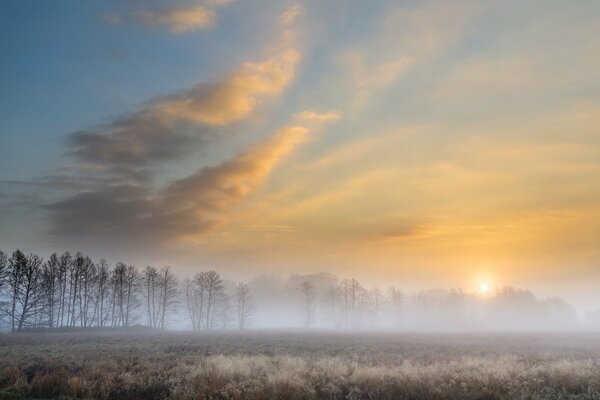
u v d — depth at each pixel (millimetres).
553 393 12852
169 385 14562
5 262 61750
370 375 14594
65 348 30734
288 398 12195
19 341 39500
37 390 14227
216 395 12391
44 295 67812
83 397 13516
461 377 14148
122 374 16078
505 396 12406
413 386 13031
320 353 28812
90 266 80062
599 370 16422
